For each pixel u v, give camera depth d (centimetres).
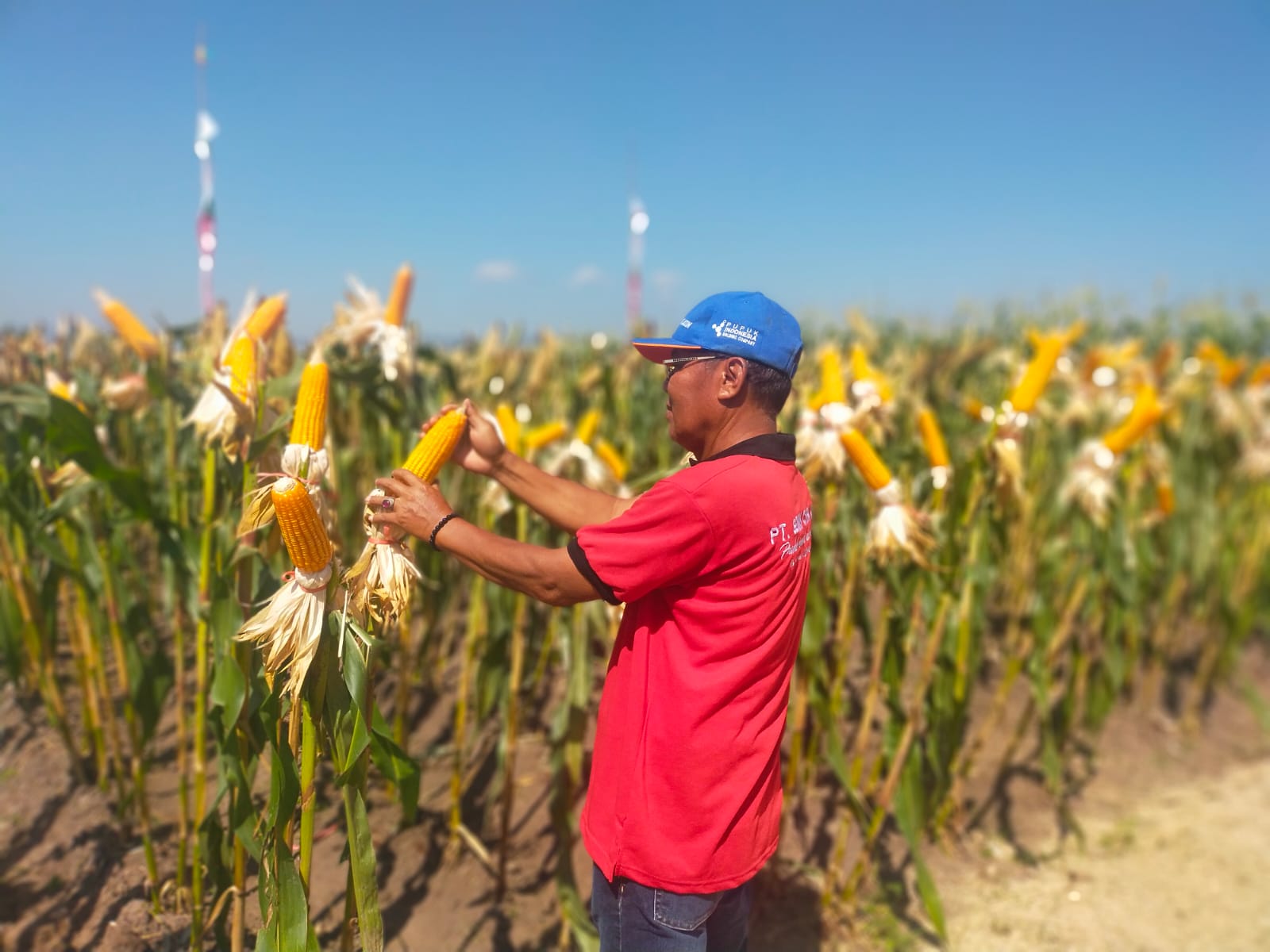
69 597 314
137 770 273
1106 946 319
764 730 182
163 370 268
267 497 163
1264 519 593
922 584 298
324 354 305
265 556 216
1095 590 476
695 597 172
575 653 294
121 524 251
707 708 173
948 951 309
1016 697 509
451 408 212
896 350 662
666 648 177
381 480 170
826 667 351
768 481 172
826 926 316
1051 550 397
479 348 594
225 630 206
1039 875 361
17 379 388
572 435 345
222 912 244
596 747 191
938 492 304
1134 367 610
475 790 364
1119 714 518
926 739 372
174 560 247
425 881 311
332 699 174
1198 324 947
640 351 185
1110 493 382
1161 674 587
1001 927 325
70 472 257
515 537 305
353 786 172
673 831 176
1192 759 481
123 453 402
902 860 359
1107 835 395
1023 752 458
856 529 303
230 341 214
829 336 881
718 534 165
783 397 182
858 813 305
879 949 308
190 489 300
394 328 319
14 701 365
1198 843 394
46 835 287
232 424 204
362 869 175
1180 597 570
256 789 245
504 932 294
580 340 777
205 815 239
